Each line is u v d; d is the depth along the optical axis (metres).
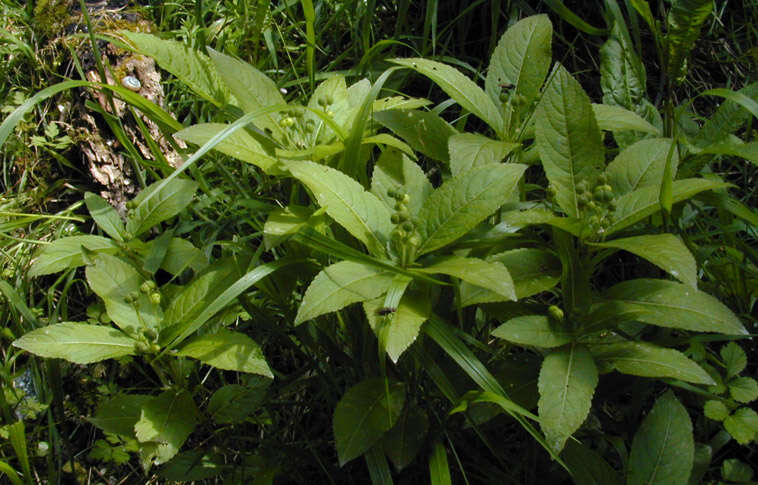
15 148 3.28
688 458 1.97
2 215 3.08
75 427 2.76
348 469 2.43
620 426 2.42
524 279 2.04
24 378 2.80
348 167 2.21
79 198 3.28
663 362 1.92
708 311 1.88
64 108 3.27
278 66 3.49
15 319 2.72
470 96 2.29
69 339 1.99
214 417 2.23
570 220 1.92
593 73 3.67
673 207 2.48
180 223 2.69
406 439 2.14
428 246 1.93
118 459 2.50
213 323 2.22
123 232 2.41
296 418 2.62
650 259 1.74
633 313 1.90
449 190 1.94
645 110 2.88
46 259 2.32
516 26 2.44
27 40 3.52
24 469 2.24
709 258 2.65
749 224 2.77
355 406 2.06
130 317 2.12
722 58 3.75
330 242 1.97
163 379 2.22
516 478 2.36
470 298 2.05
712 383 1.85
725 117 2.71
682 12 2.45
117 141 3.14
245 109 2.26
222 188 2.90
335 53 3.61
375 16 3.62
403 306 1.86
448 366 2.31
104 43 3.29
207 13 3.74
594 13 3.71
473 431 2.39
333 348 2.36
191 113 3.38
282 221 2.00
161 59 2.40
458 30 3.57
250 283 2.02
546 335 1.93
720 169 3.37
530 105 2.41
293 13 3.59
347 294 1.82
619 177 2.14
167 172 2.68
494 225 2.22
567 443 2.08
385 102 2.46
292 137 2.32
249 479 2.36
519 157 2.33
